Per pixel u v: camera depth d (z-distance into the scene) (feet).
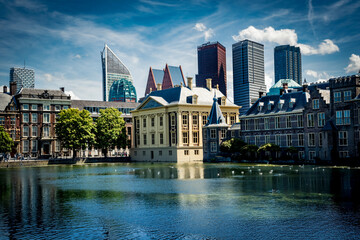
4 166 326.85
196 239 82.89
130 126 497.87
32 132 414.00
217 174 205.77
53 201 126.00
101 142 397.80
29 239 84.02
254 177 184.24
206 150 353.10
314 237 81.97
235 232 86.84
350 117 252.42
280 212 103.30
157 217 101.04
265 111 321.52
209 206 113.09
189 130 385.50
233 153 332.80
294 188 141.69
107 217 101.91
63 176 217.56
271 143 301.22
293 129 296.30
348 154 252.83
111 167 299.79
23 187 163.84
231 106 417.49
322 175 181.98
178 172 227.40
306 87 304.91
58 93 434.71
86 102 483.51
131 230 89.86
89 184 171.63
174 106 382.22
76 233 88.12
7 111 402.31
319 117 275.59
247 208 109.19
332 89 263.70
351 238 80.84
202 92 418.31
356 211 102.37
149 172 234.17
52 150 421.18
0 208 114.83
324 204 111.45
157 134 400.67
